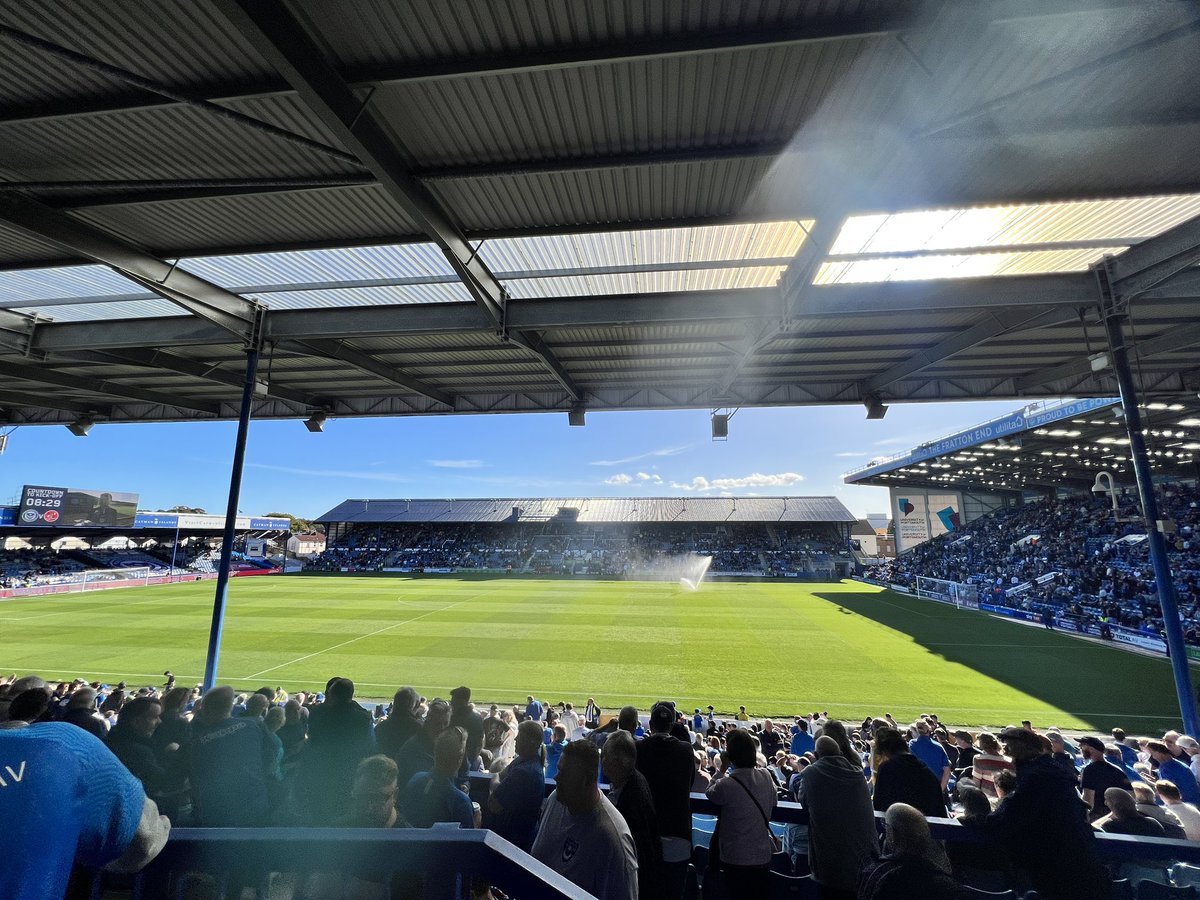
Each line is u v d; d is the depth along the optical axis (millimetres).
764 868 2893
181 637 18719
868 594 31531
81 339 10312
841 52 4684
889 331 10680
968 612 24297
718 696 12477
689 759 3037
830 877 2729
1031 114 5410
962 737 6848
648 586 35781
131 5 4254
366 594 31156
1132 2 4105
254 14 3965
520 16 4348
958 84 5066
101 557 50312
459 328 9562
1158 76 4941
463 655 16125
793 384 14078
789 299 8609
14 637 18844
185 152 5945
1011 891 2854
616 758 2570
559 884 1222
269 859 1274
